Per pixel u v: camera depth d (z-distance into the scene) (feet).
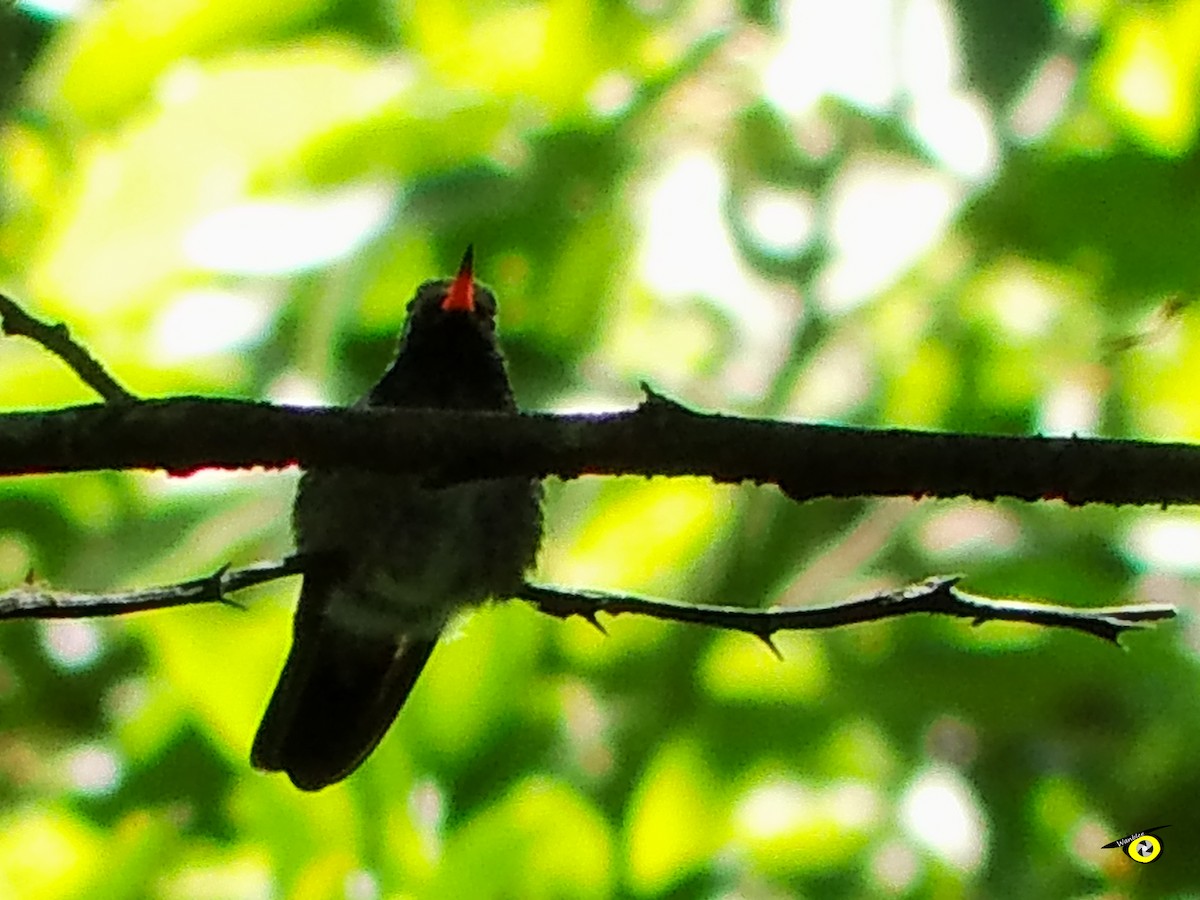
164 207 28.43
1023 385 33.22
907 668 34.01
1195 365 33.14
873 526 31.73
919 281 32.22
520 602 29.81
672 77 29.91
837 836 34.86
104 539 31.37
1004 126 25.12
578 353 30.12
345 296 28.96
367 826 30.50
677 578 31.17
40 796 39.22
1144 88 30.35
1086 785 35.06
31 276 30.60
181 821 36.11
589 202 29.78
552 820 32.37
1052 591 32.86
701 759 33.94
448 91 29.37
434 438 15.79
